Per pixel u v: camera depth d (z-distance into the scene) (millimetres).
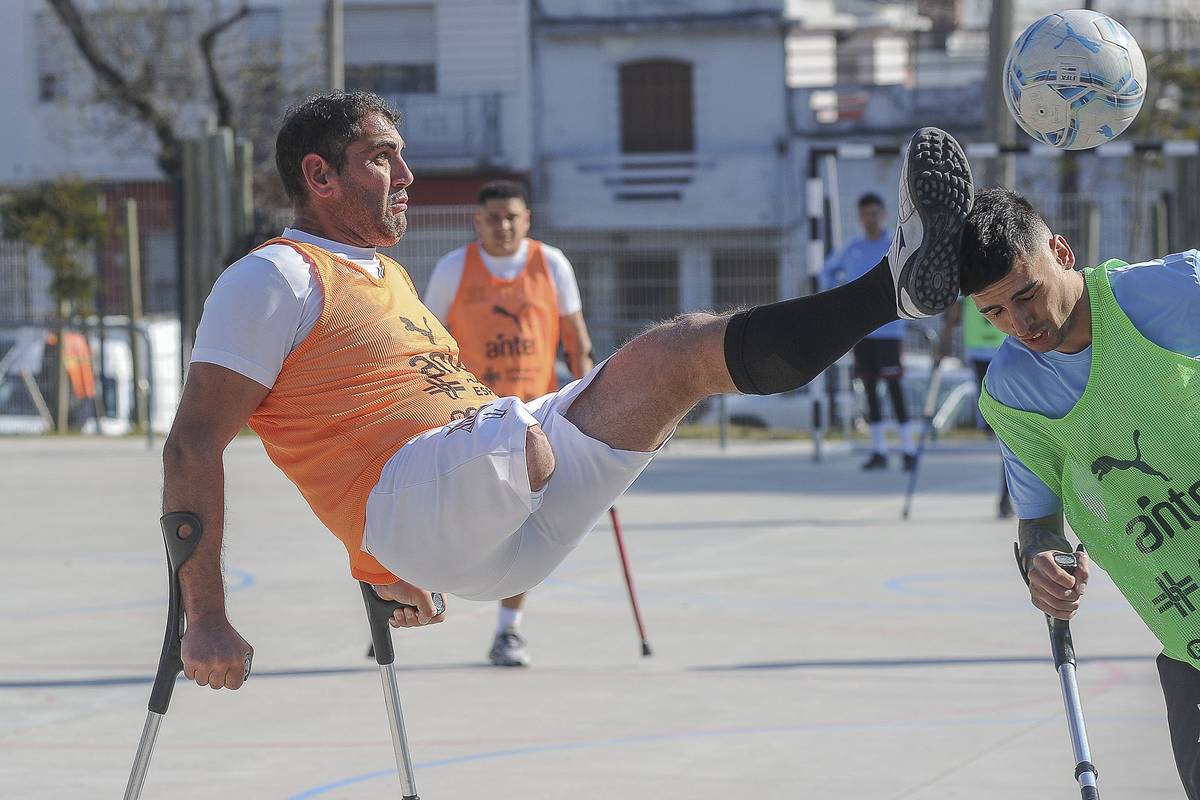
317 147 5102
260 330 4863
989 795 6062
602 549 12992
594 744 6965
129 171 43156
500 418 4816
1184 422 4367
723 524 14492
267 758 6809
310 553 12984
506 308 9367
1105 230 24281
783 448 23141
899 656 8688
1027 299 4336
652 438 4871
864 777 6352
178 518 4711
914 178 4215
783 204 41844
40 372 25656
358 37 42875
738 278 26516
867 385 19625
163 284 35031
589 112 42438
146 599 10922
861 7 55969
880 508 15570
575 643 9281
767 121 41844
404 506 4855
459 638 9492
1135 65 4668
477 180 42500
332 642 9375
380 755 6828
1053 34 4684
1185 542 4402
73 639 9508
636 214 42219
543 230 30562
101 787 6383
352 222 5133
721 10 41781
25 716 7594
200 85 40469
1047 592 4504
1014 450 4695
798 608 10203
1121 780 6219
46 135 43406
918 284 4273
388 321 5070
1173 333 4383
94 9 42188
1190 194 32594
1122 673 8141
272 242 5078
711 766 6566
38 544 13641
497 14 42344
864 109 41500
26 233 26375
